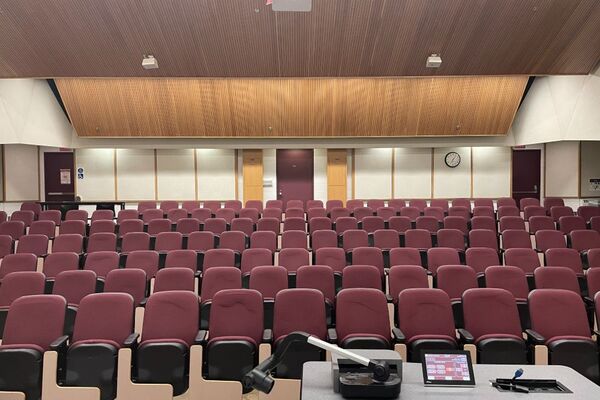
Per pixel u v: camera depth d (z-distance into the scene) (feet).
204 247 23.63
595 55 25.99
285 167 45.27
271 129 39.91
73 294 16.31
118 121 39.24
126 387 11.96
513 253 19.81
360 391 6.78
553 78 33.45
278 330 13.16
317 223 27.37
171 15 22.97
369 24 23.48
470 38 24.35
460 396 6.90
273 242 23.73
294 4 17.92
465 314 13.46
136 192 44.55
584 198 39.81
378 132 40.14
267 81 37.14
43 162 44.39
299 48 25.11
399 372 7.18
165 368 11.97
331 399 6.79
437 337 12.48
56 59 25.86
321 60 25.98
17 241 24.86
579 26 23.66
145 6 22.40
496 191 44.73
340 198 44.70
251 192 44.70
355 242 23.73
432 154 44.65
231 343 12.14
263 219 27.40
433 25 23.54
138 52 25.43
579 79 29.91
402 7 22.49
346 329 13.19
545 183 44.50
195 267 19.43
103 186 44.45
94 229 26.73
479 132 40.06
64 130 40.45
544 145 44.50
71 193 44.52
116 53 25.46
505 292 13.62
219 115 39.01
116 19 23.17
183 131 40.06
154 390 11.96
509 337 12.41
